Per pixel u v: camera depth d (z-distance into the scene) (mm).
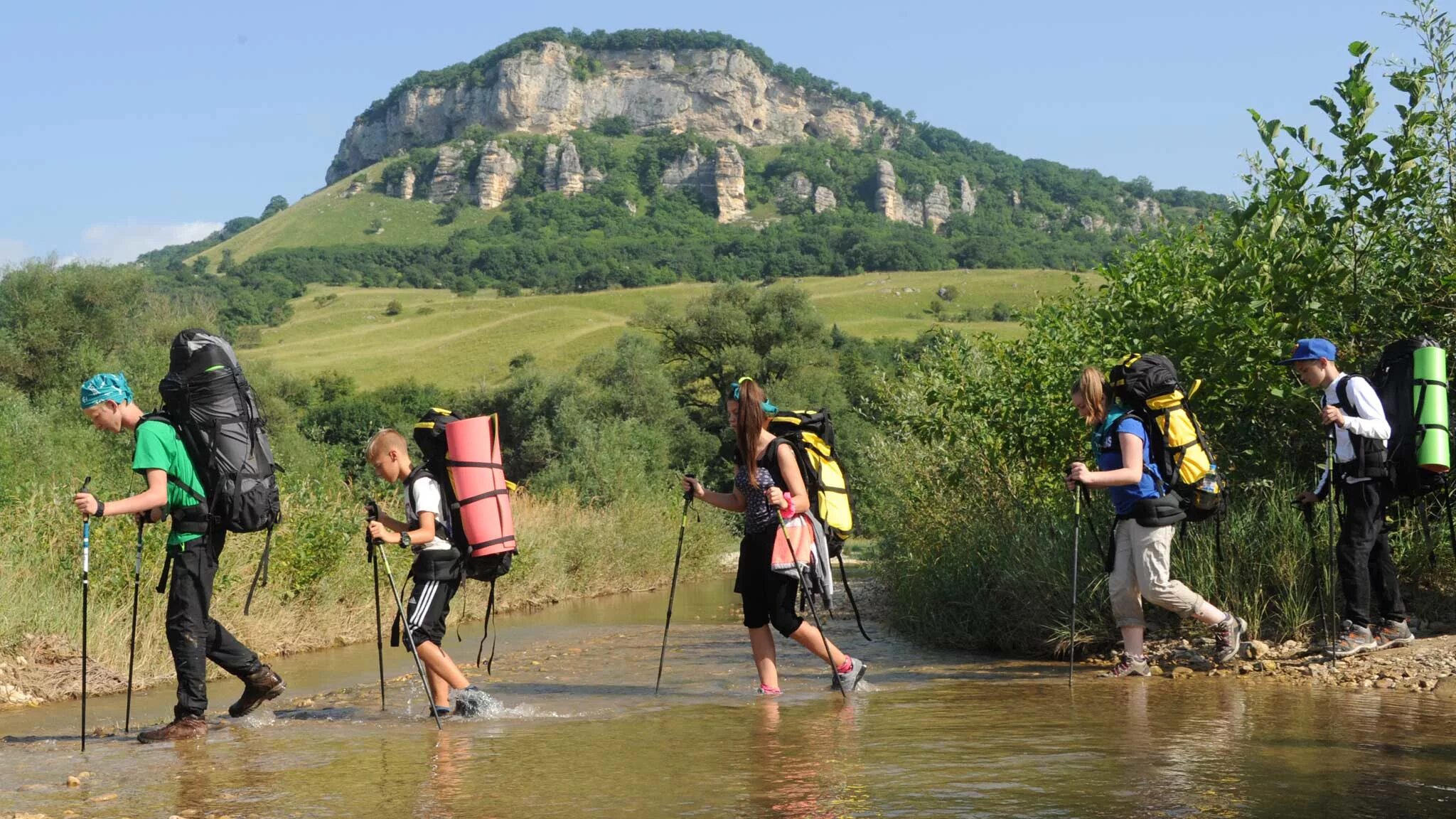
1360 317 8664
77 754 5477
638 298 141000
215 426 5996
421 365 102312
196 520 5984
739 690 7188
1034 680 7105
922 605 9969
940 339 14570
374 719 6391
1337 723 5289
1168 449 6949
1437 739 4910
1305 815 3738
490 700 6363
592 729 5805
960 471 11078
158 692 8086
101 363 35375
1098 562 8234
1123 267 9992
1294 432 8781
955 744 5047
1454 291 8242
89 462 21250
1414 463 6906
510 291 174750
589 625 12727
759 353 60219
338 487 13836
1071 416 10133
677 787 4402
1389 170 8297
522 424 53750
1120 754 4715
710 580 22344
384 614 12383
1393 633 7090
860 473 18406
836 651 6820
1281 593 7648
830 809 3982
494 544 6430
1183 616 7215
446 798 4320
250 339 122000
